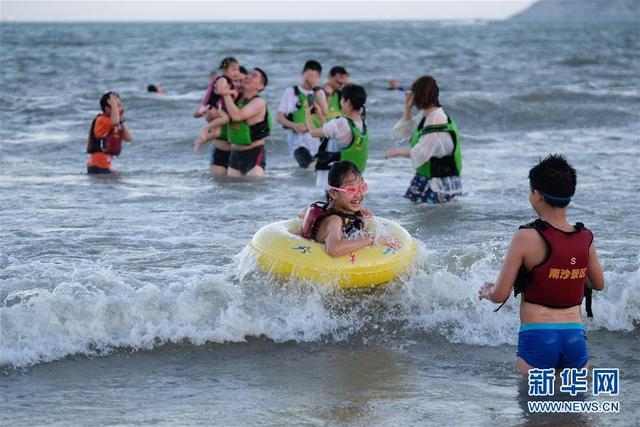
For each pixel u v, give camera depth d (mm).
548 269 4523
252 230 8672
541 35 106812
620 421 4578
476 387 5023
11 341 5371
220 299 6020
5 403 4668
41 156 14070
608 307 6242
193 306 5902
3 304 5957
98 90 25516
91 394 4824
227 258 7461
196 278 6566
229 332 5723
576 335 4637
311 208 6625
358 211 6652
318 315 6047
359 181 6457
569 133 18078
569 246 4520
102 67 36219
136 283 6508
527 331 4668
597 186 11359
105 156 12383
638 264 7129
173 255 7543
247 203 10180
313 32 124812
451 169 10000
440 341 5797
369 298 6352
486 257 7219
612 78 32312
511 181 11891
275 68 35750
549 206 4574
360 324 6004
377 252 6383
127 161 13906
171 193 10805
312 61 12672
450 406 4734
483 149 15445
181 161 14000
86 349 5434
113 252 7621
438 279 6484
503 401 4812
